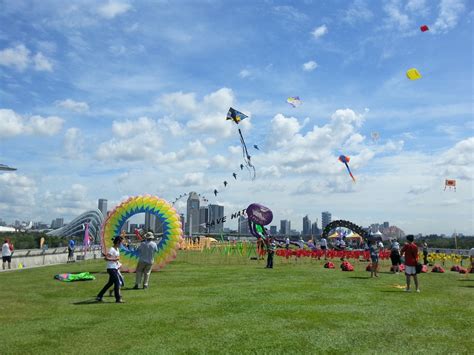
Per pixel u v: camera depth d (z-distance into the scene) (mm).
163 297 12375
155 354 6824
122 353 6875
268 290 13742
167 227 21328
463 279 18266
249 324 8859
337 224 42125
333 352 6996
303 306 10875
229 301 11609
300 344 7410
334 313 10023
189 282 16078
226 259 30594
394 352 7020
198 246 46188
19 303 11445
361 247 40344
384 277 18672
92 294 13047
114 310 10375
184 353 6883
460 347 7328
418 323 9078
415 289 14453
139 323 8945
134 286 14719
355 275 19297
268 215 31047
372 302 11586
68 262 28750
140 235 22000
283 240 48531
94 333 8117
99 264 26328
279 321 9148
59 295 12859
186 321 9125
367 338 7848
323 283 15750
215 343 7445
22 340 7648
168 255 21109
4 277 18000
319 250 27984
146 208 21812
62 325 8773
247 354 6848
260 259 30016
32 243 46562
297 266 24312
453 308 10820
